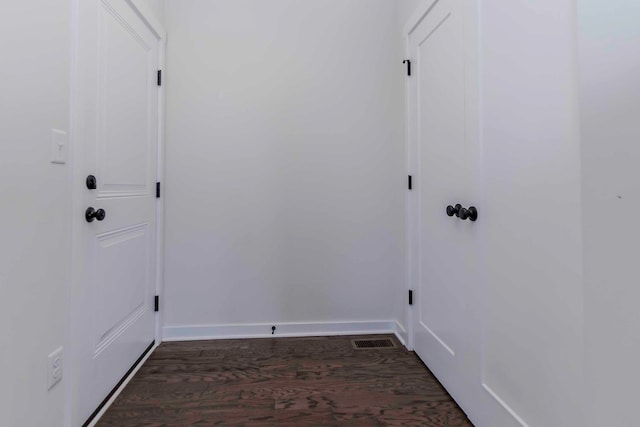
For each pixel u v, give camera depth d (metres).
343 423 1.28
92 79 1.29
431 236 1.65
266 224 2.09
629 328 0.64
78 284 1.21
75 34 1.18
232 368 1.69
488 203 1.17
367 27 2.14
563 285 0.84
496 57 1.12
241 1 2.07
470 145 1.28
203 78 2.04
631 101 0.63
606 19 0.67
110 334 1.45
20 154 0.94
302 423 1.28
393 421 1.29
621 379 0.65
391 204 2.15
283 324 2.10
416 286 1.85
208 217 2.05
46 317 1.05
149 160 1.85
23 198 0.96
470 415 1.28
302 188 2.11
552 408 0.88
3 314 0.89
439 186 1.56
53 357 1.08
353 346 1.96
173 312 2.04
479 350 1.22
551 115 0.88
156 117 1.93
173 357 1.80
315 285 2.12
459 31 1.35
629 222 0.63
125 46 1.56
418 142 1.81
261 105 2.08
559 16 0.84
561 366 0.85
